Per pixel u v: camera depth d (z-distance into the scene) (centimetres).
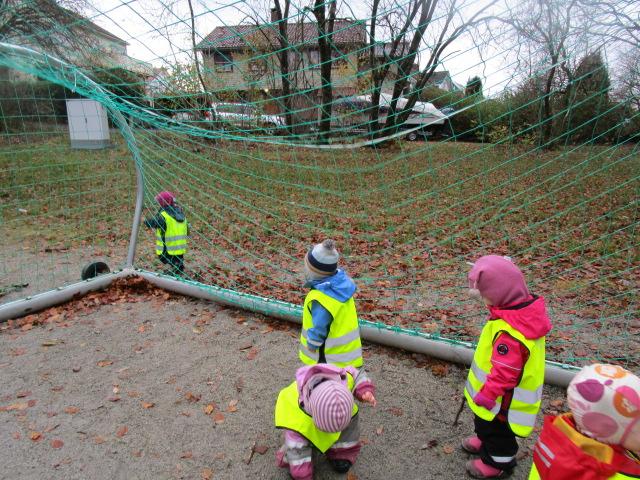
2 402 329
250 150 580
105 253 686
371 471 266
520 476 260
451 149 518
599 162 539
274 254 679
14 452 280
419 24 293
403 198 817
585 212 796
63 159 1001
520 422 229
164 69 430
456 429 301
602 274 582
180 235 565
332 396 200
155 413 318
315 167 511
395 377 360
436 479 260
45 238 748
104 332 435
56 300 488
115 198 949
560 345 411
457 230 755
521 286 223
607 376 154
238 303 471
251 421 309
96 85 430
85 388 346
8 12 474
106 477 262
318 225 768
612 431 150
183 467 269
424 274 603
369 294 535
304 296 521
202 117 452
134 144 536
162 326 446
